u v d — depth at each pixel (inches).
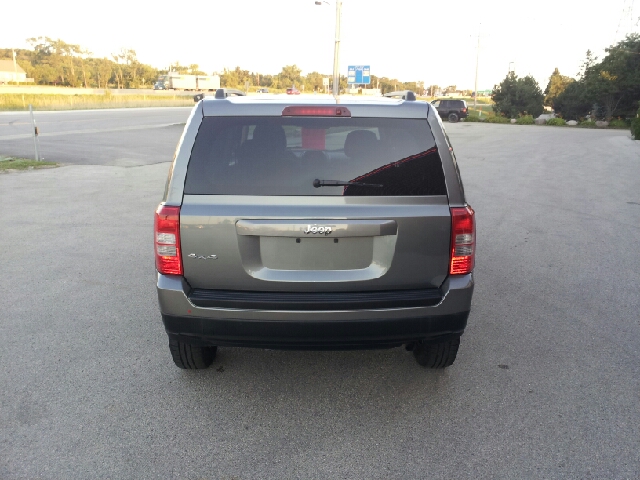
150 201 402.3
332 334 124.5
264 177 123.5
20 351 168.7
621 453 121.6
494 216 367.6
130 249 278.5
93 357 165.6
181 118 1461.6
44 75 4820.4
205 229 121.4
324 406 140.6
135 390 147.4
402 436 127.9
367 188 123.3
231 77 4901.6
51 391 146.2
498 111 2279.8
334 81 1187.3
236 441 125.6
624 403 142.1
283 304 122.0
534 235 316.5
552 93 3169.3
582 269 253.4
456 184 126.8
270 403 141.9
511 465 117.6
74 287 224.4
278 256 123.2
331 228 120.3
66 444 123.9
